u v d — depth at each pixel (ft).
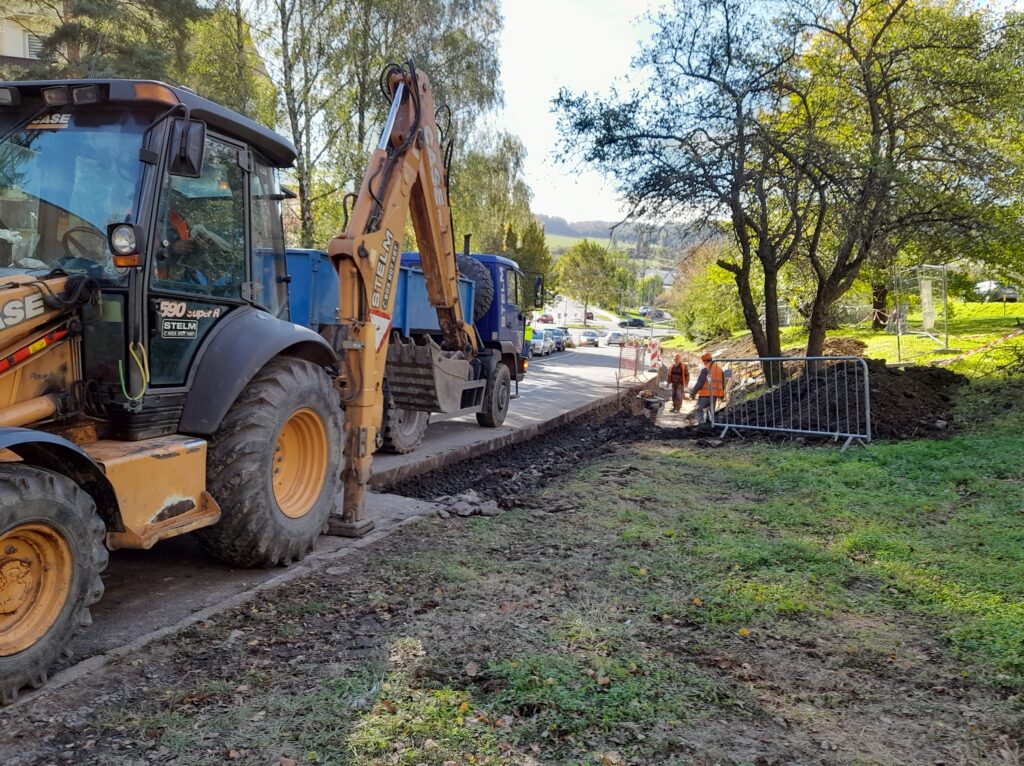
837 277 44.98
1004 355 48.11
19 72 58.23
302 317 28.66
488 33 84.17
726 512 22.68
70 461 12.26
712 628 14.37
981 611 14.99
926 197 39.45
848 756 10.27
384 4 74.43
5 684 11.02
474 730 10.67
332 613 15.11
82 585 12.12
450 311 29.22
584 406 54.75
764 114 43.19
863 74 40.98
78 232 14.05
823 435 33.68
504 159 96.37
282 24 72.64
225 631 14.15
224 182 16.55
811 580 16.90
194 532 16.65
